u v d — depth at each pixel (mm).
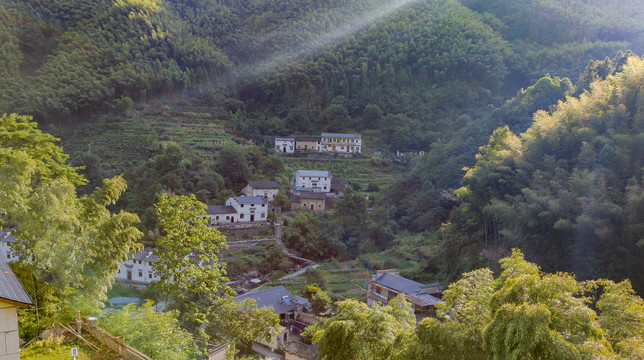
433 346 14750
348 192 89125
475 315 14906
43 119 111750
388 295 55500
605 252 44938
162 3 182375
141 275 59812
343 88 154250
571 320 12953
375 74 156875
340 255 80250
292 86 154000
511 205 55719
